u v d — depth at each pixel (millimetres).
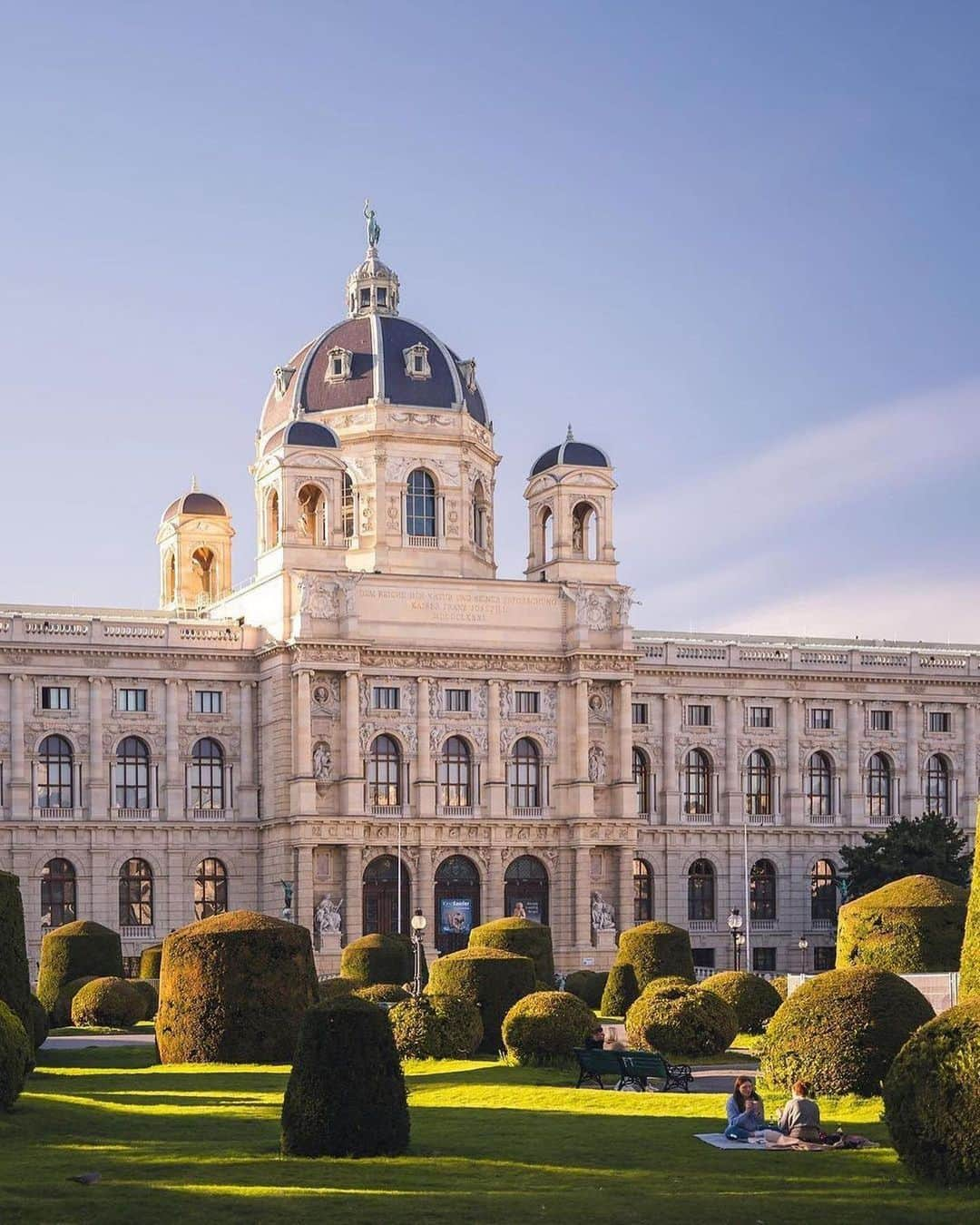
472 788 149375
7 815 140500
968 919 61562
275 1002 78125
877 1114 57594
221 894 146375
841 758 163500
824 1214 41812
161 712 145750
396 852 145375
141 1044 90250
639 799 157625
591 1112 59469
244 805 147125
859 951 90438
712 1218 41500
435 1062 76812
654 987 77625
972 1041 44312
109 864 142625
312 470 146750
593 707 152750
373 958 113625
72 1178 45875
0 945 68438
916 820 150750
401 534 157000
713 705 160375
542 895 151000
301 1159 49188
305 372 161750
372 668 146125
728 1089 65438
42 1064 78250
